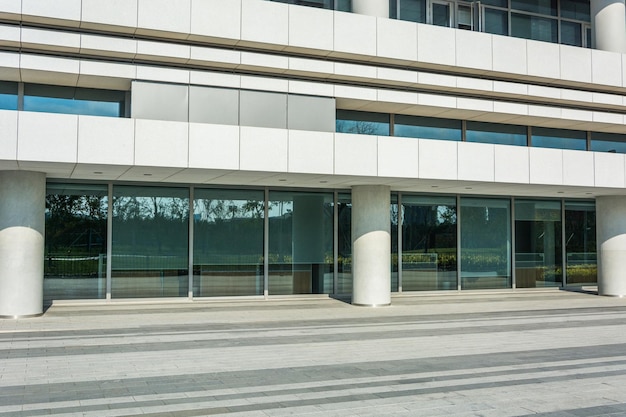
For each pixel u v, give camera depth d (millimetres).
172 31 16172
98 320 15562
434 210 22797
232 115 16797
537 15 23547
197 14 16438
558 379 9453
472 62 19516
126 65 15914
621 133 24344
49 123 14047
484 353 11586
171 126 15008
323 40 17734
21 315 15617
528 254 24328
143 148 14750
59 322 15109
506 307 19281
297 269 20922
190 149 15148
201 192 19875
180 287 19500
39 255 15977
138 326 14688
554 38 23812
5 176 15609
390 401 8109
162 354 11297
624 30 22359
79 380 9219
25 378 9320
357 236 19172
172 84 16297
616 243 22797
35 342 12477
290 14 17422
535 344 12625
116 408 7695
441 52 19094
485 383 9164
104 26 15711
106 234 18734
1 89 16281
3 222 15531
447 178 17734
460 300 21219
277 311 17719
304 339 13078
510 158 18562
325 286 21234
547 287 24641
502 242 23891
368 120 20281
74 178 17938
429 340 13039
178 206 19578
